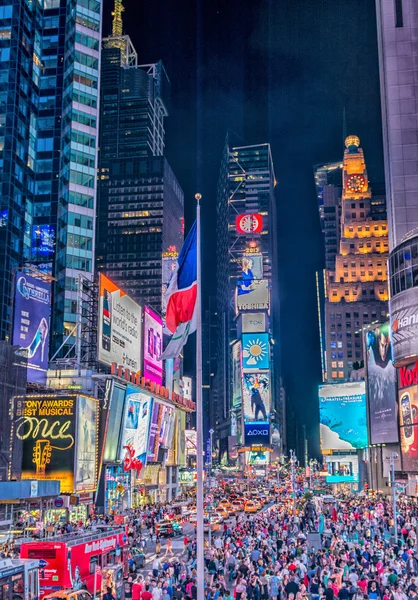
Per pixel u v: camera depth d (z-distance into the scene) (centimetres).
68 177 13438
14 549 4541
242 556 4128
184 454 13012
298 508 8662
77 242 13262
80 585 2912
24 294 7700
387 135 13638
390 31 13725
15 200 12850
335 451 14575
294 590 3008
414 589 2808
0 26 13475
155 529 6356
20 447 6419
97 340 8738
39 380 7756
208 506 8612
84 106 14012
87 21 14462
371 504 8419
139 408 9725
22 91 13512
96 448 8106
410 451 9388
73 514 7288
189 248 2511
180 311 2475
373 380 11781
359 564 3816
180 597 2933
